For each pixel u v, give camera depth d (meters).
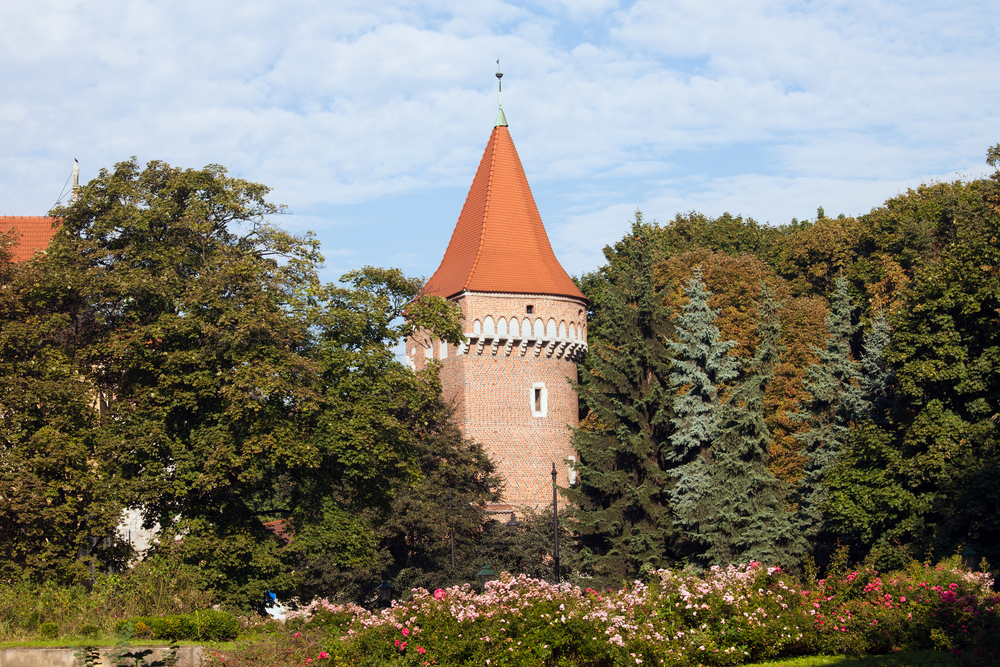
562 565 45.91
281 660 18.94
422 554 45.59
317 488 31.81
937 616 19.55
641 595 20.39
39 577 27.48
